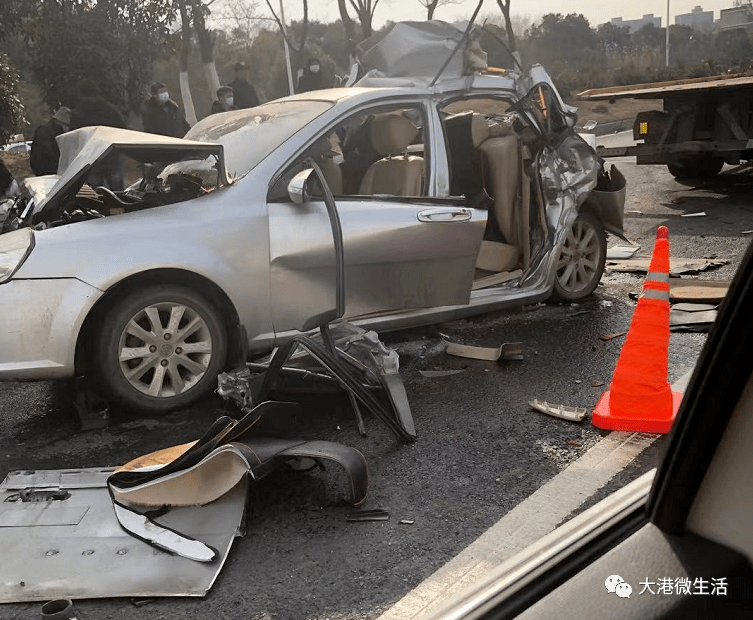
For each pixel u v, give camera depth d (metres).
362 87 5.40
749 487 1.03
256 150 4.77
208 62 18.58
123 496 3.28
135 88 15.09
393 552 2.96
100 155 4.24
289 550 3.01
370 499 3.39
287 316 4.56
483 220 5.00
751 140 10.82
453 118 5.84
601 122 22.16
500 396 4.54
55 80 14.35
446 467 3.67
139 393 4.34
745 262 0.95
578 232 6.24
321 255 4.54
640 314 4.01
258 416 3.31
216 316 4.46
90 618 2.63
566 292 6.26
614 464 3.59
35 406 4.86
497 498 3.34
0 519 3.24
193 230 4.32
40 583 2.79
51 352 4.10
